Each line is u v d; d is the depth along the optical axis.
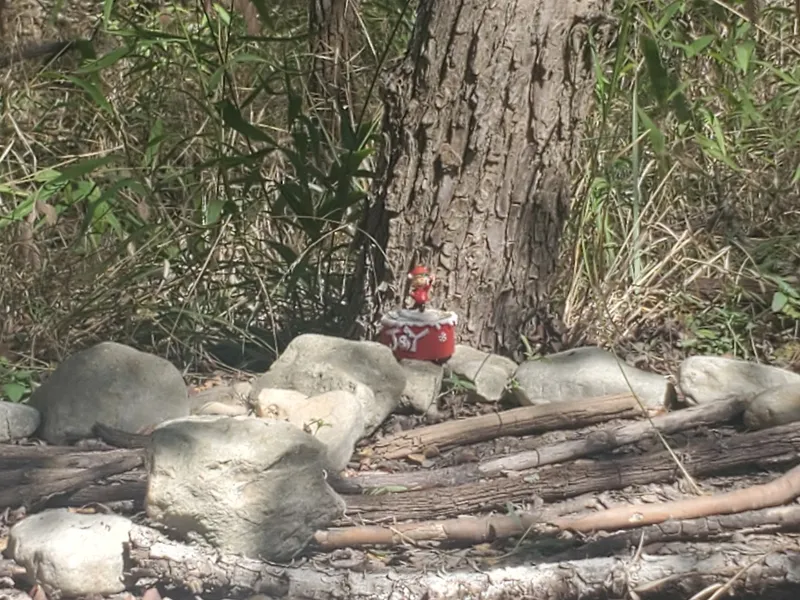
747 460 1.97
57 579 1.62
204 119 3.02
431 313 2.28
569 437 2.10
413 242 2.34
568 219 2.55
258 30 2.70
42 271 2.64
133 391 2.11
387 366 2.18
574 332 2.50
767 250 2.85
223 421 1.75
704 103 2.98
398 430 2.16
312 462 1.75
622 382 2.19
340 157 2.53
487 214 2.32
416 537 1.76
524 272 2.37
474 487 1.87
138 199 2.86
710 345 2.54
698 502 1.79
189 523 1.67
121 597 1.64
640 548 1.68
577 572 1.63
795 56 3.22
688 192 2.95
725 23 3.00
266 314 2.61
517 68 2.27
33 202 2.69
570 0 2.27
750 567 1.63
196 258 2.63
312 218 2.47
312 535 1.75
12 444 2.05
